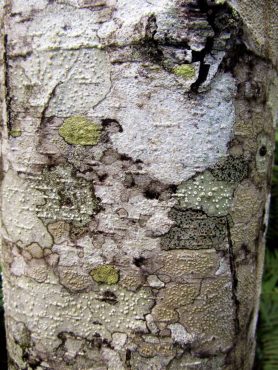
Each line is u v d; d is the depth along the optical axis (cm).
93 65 18
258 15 19
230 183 19
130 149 18
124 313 19
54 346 21
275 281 46
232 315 21
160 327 19
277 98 22
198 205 19
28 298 21
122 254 19
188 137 18
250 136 20
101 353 20
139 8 17
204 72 18
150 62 17
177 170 18
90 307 20
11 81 19
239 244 20
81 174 19
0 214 22
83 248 19
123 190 19
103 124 18
